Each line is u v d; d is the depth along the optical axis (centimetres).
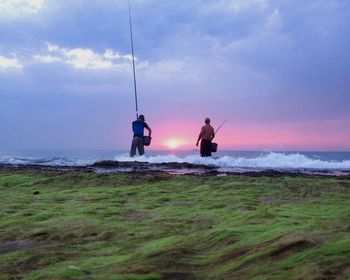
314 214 599
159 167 1644
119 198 836
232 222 555
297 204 712
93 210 689
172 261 391
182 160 2036
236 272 354
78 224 584
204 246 446
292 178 1070
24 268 404
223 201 756
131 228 551
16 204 771
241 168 1658
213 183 998
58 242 501
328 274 316
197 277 354
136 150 2219
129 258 409
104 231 535
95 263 401
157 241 475
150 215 648
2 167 1600
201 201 770
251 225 513
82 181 1117
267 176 1146
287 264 347
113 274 360
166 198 812
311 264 335
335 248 364
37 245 491
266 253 375
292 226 487
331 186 926
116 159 2180
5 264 415
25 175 1273
